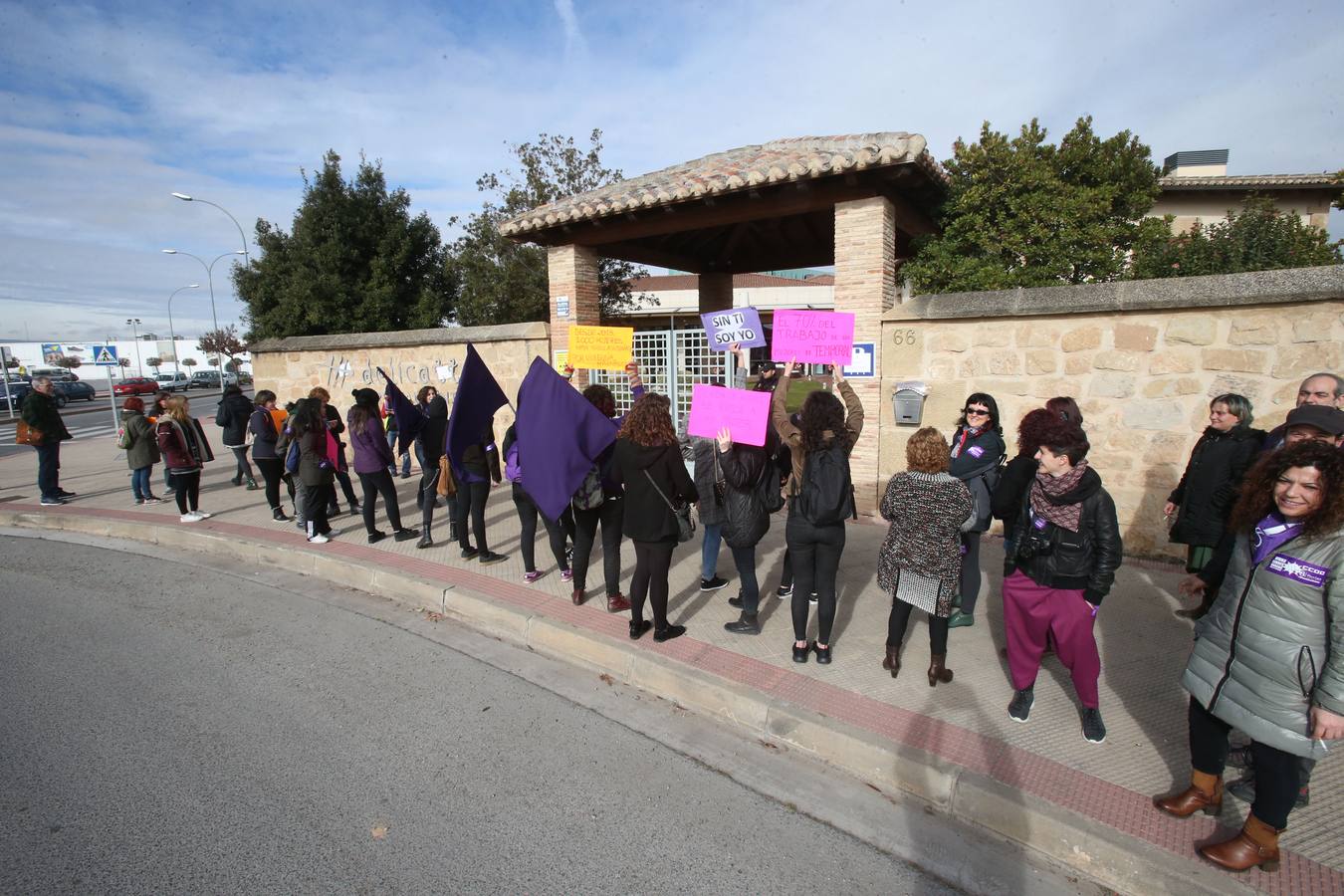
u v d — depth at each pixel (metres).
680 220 8.46
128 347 83.94
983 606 5.09
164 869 2.68
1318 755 2.26
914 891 2.62
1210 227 9.09
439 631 5.18
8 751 3.52
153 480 11.30
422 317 16.47
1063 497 3.19
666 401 4.40
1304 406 3.24
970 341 6.56
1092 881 2.67
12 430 24.95
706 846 2.85
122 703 4.03
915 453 3.73
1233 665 2.47
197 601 5.82
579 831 2.93
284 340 11.91
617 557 5.08
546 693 4.20
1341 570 2.17
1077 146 8.55
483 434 6.20
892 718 3.56
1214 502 3.60
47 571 6.69
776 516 7.83
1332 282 4.85
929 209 8.60
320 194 16.06
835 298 7.30
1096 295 5.86
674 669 4.14
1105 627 4.57
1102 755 3.21
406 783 3.27
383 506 8.89
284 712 3.93
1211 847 2.55
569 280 9.48
